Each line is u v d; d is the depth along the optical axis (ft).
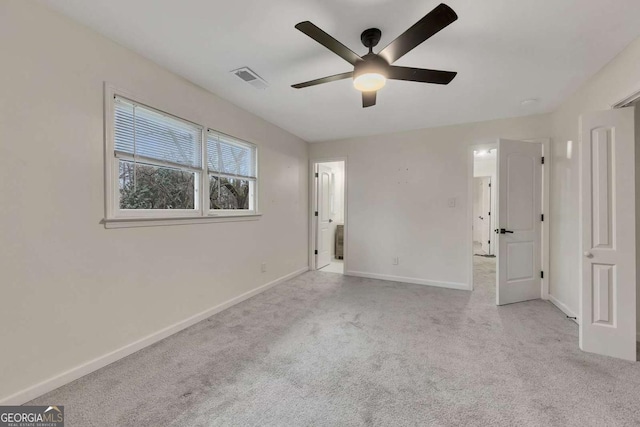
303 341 7.38
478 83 8.31
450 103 9.89
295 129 13.35
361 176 14.49
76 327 5.78
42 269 5.28
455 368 6.11
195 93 8.57
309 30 4.59
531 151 10.70
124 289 6.68
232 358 6.55
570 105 9.20
